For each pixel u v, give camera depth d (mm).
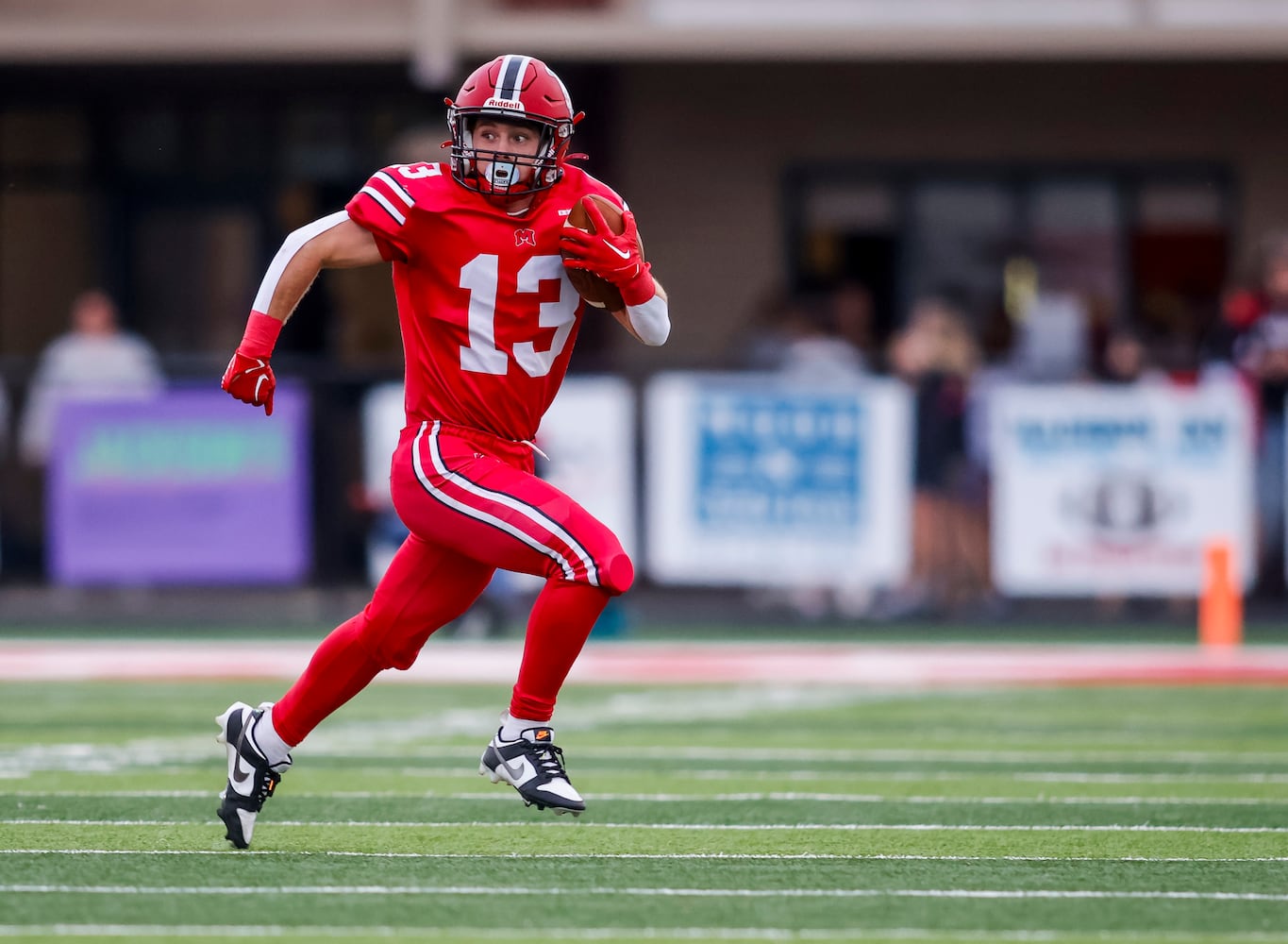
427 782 24312
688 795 23438
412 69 58250
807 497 43750
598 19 54781
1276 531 43562
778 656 39969
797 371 43781
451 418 17781
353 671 18281
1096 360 51500
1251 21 54188
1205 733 29953
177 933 15508
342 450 43875
